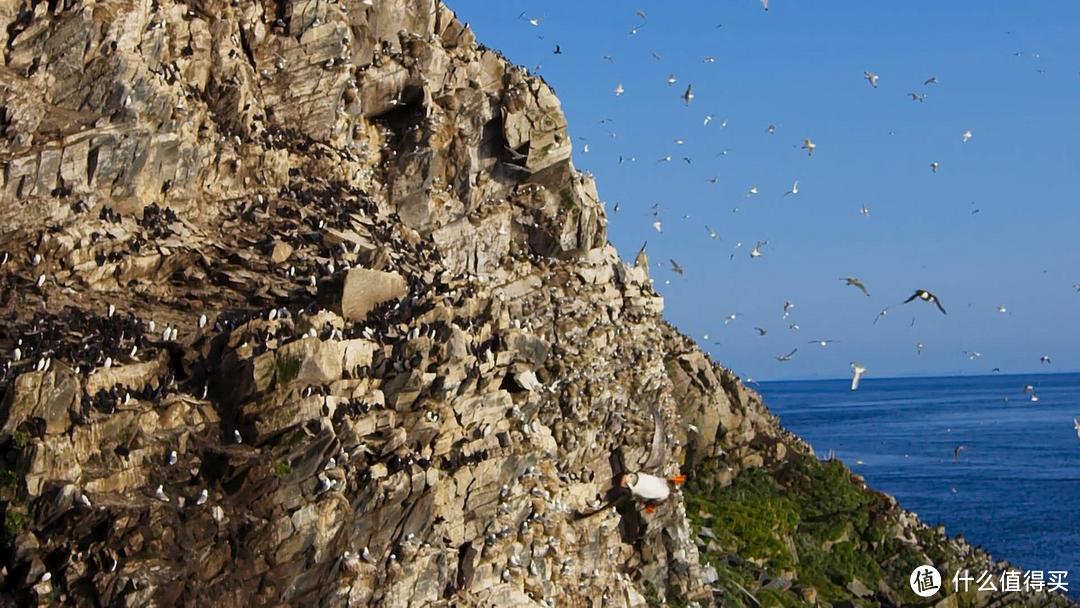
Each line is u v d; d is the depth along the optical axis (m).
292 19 57.81
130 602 36.03
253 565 38.62
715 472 82.88
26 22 48.66
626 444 61.81
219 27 55.03
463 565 43.44
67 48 48.28
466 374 44.97
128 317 43.25
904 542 81.06
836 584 76.12
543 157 64.00
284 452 39.59
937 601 76.12
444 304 46.75
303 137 56.41
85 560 36.59
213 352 42.00
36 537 36.25
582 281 64.88
